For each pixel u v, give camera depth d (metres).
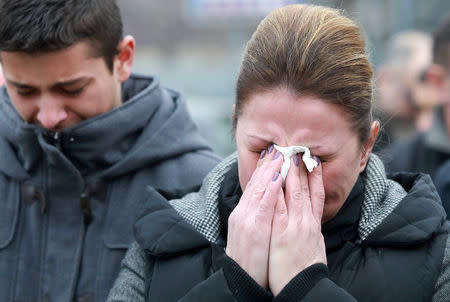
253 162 2.01
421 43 5.11
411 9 8.28
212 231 2.16
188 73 13.91
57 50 2.41
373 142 2.12
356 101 1.94
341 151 1.95
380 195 2.13
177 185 2.73
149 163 2.73
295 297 1.88
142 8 26.03
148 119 2.78
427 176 2.22
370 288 1.97
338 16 2.04
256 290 1.90
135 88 2.94
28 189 2.71
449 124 3.98
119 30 2.67
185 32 26.84
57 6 2.41
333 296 1.86
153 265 2.19
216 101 12.05
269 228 1.96
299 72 1.89
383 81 5.07
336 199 2.01
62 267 2.63
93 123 2.58
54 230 2.67
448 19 3.91
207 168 2.79
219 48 27.06
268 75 1.92
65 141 2.61
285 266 1.93
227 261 1.94
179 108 2.86
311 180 1.96
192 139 2.84
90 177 2.69
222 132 8.47
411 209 2.06
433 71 4.02
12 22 2.38
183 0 26.34
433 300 1.96
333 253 2.08
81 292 2.60
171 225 2.17
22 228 2.71
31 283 2.65
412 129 5.00
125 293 2.19
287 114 1.91
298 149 1.91
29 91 2.51
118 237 2.63
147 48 26.22
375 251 2.05
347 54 1.94
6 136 2.74
